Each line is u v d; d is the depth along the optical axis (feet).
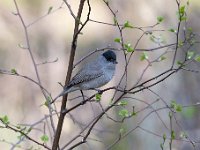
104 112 25.70
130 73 53.52
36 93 58.29
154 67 52.29
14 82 58.49
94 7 59.31
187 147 46.11
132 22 54.60
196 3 57.06
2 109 57.21
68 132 47.16
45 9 61.67
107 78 34.81
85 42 61.36
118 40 25.48
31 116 56.65
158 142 50.57
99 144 47.57
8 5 60.54
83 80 33.50
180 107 25.43
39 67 59.36
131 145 50.67
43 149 43.70
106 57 34.88
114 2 55.52
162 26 53.16
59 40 62.13
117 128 49.88
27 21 60.85
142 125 50.65
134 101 51.08
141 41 53.21
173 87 52.60
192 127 49.80
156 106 50.55
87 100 26.71
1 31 60.49
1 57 60.34
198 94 53.01
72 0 60.54
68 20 61.93
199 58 25.43
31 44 61.16
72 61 27.07
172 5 54.34
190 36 25.75
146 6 54.80
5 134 48.01
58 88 58.49
